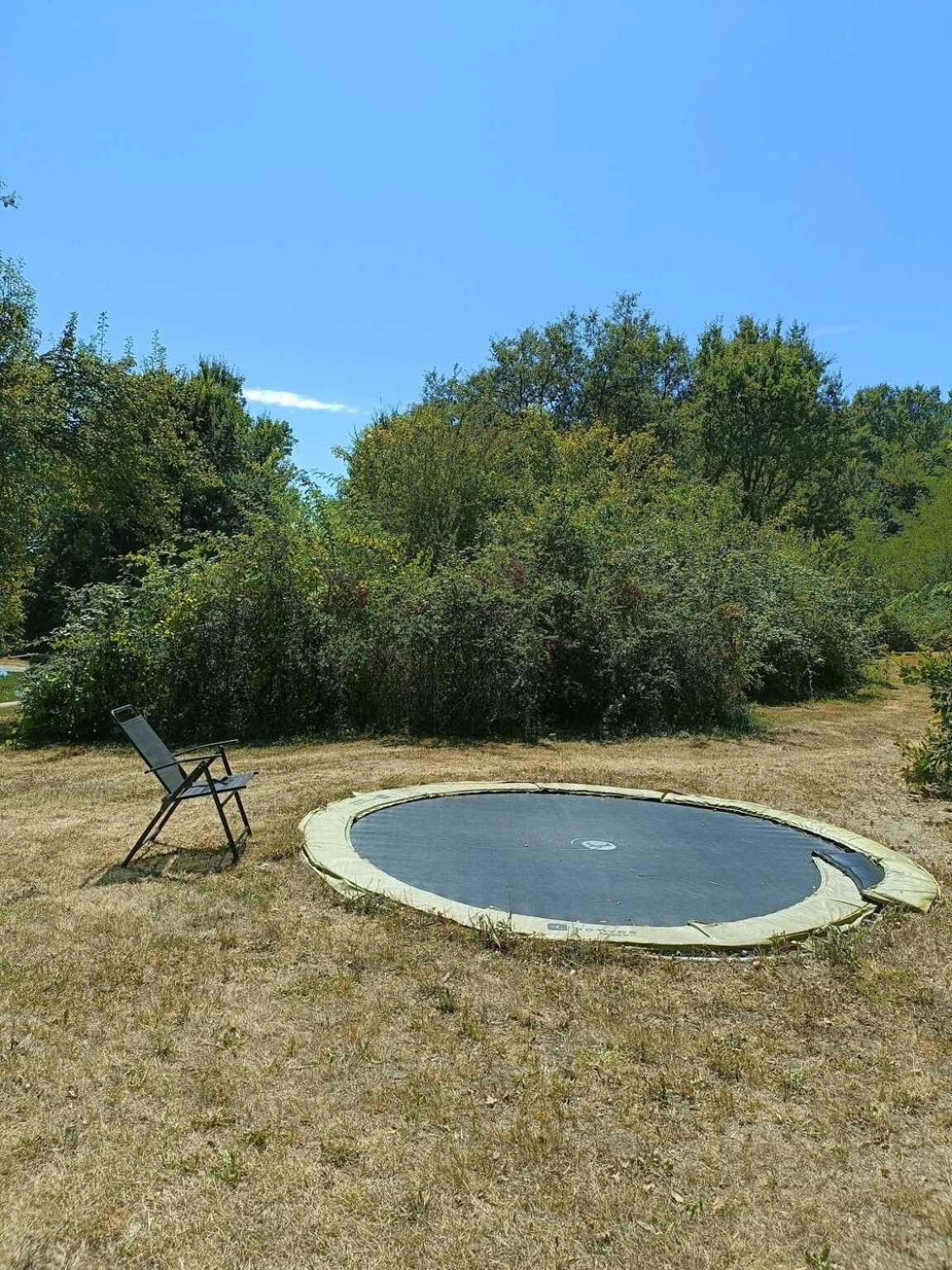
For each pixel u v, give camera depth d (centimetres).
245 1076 308
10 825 655
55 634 1135
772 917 454
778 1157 270
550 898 475
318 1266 222
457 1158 264
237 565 1138
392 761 920
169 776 571
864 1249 230
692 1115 291
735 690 1206
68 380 1501
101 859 561
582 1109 293
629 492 2117
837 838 611
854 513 3488
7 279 1420
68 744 1062
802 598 1606
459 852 557
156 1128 277
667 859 552
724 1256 228
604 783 795
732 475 3048
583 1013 359
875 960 416
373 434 2212
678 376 4134
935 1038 345
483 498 2041
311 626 1123
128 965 395
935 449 3781
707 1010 365
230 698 1107
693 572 1298
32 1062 314
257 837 602
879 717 1340
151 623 1116
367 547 1212
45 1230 231
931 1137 281
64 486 1497
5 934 430
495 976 388
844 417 3303
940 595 2278
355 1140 273
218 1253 226
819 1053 334
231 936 428
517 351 3962
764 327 3406
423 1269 222
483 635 1104
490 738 1083
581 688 1132
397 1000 367
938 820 695
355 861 534
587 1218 241
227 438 3092
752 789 786
